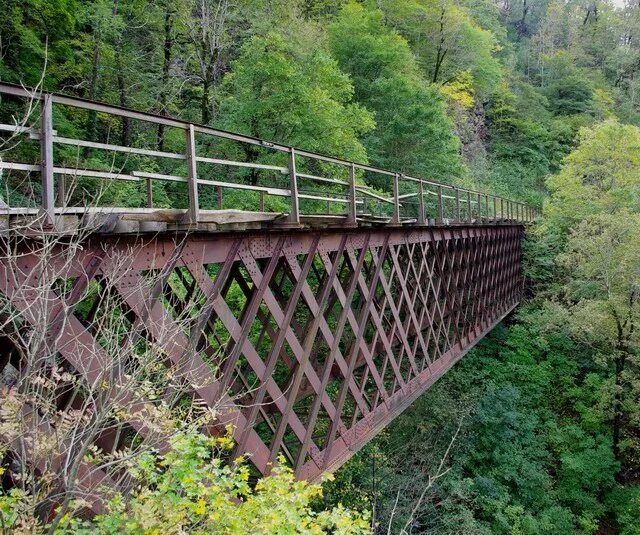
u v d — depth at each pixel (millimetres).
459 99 31672
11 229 2723
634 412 13914
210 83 15844
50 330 3166
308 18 21125
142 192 11797
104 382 2949
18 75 12305
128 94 16234
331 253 6902
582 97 43250
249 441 4871
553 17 57281
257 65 11891
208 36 16203
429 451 13195
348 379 6691
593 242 14703
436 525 11133
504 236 19344
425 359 9844
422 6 29125
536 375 17172
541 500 12758
